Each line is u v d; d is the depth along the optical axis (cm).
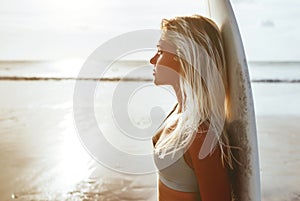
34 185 546
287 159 692
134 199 495
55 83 1666
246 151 129
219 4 139
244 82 128
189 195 137
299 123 1011
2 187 535
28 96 1348
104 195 511
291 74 2033
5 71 2064
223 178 129
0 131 857
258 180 129
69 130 877
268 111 1187
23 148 725
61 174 586
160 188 146
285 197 517
